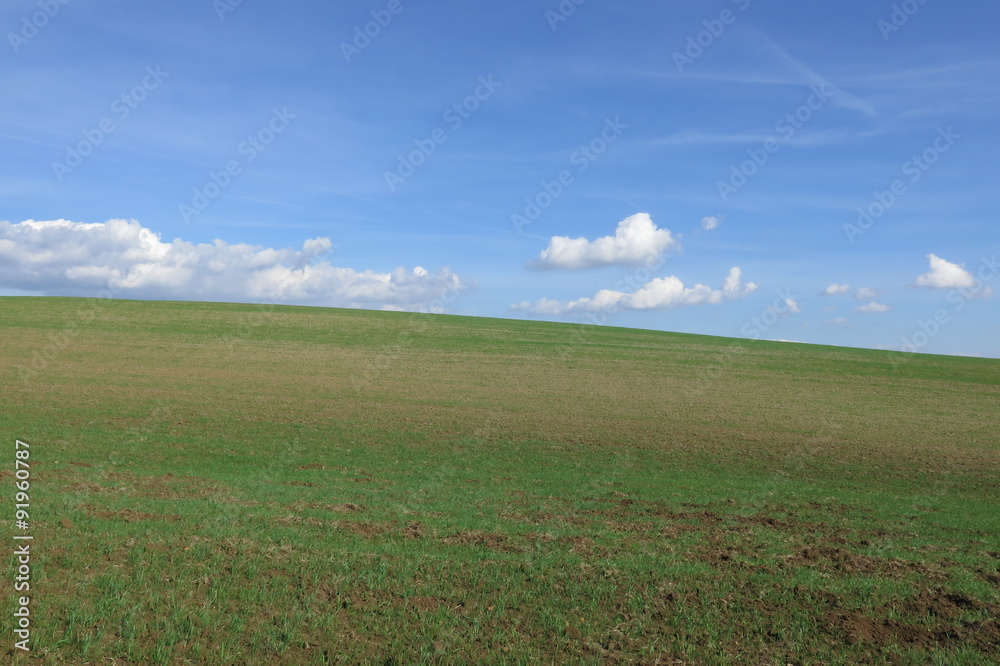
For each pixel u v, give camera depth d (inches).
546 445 994.7
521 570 423.5
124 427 956.6
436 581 397.7
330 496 601.0
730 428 1272.1
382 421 1160.8
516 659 312.8
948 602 395.9
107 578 365.1
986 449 1168.2
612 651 326.3
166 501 535.8
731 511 627.8
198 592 360.5
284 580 382.0
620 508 618.8
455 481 713.0
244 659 299.3
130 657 294.2
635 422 1288.1
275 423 1075.9
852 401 1743.4
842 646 338.6
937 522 617.0
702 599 389.7
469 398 1502.2
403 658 307.7
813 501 691.4
